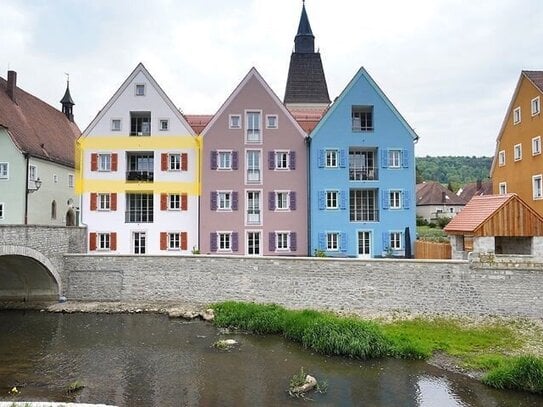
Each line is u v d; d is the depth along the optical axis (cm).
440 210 7956
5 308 2789
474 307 2441
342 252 3400
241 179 3450
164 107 3494
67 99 5462
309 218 3428
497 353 1977
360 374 1772
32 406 1246
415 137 3516
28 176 3666
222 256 2780
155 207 3447
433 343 2095
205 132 3459
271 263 2700
